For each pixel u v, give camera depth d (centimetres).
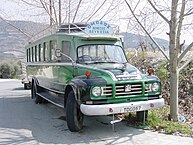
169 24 732
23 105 1145
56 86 884
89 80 624
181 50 827
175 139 604
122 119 780
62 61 819
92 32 793
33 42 1223
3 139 639
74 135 656
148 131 673
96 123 766
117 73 656
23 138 645
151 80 675
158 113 800
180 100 977
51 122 805
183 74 1070
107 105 609
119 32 848
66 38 810
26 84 1889
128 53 1207
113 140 609
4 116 911
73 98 661
